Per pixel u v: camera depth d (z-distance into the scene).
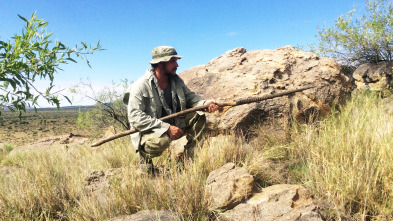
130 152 4.98
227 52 6.14
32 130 68.38
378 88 7.94
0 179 3.99
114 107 9.18
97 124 9.90
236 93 5.00
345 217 2.56
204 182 3.20
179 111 3.92
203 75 5.84
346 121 4.50
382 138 3.35
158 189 2.98
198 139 4.14
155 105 3.65
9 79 2.36
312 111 4.82
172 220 2.66
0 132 64.12
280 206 2.67
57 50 2.52
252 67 5.45
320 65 5.32
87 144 7.03
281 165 3.84
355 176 2.79
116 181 3.22
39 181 3.37
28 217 3.04
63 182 3.55
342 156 3.19
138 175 3.23
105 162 4.76
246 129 4.72
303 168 3.59
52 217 3.01
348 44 9.41
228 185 2.96
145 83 3.60
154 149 3.48
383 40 8.93
